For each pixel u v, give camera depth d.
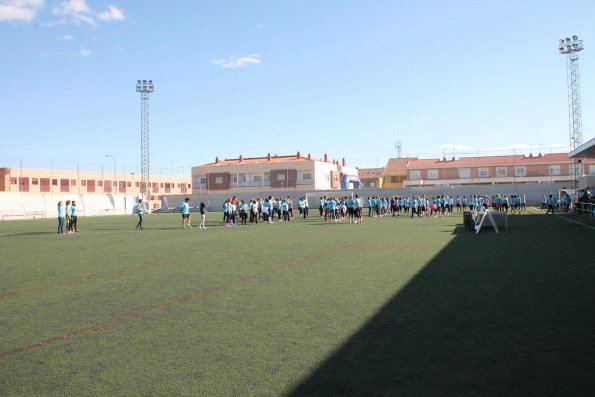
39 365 5.09
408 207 41.19
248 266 11.98
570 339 5.52
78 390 4.41
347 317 6.73
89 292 9.03
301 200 39.12
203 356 5.24
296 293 8.48
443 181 75.81
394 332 5.95
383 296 8.06
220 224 34.03
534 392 4.12
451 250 14.41
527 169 72.31
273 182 76.00
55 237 23.48
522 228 22.55
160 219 44.22
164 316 7.06
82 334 6.23
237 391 4.29
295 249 15.68
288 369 4.79
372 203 40.59
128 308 7.64
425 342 5.54
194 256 14.36
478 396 4.06
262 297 8.23
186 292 8.82
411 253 13.91
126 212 62.59
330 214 35.03
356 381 4.44
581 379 4.38
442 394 4.11
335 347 5.43
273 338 5.82
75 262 13.52
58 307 7.82
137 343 5.78
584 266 10.73
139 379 4.63
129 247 17.62
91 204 57.59
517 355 5.03
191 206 71.06
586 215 33.28
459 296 7.92
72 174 68.00
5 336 6.20
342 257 13.34
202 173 80.56
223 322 6.63
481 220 20.69
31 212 50.66
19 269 12.26
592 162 68.62
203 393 4.27
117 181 76.19
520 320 6.37
